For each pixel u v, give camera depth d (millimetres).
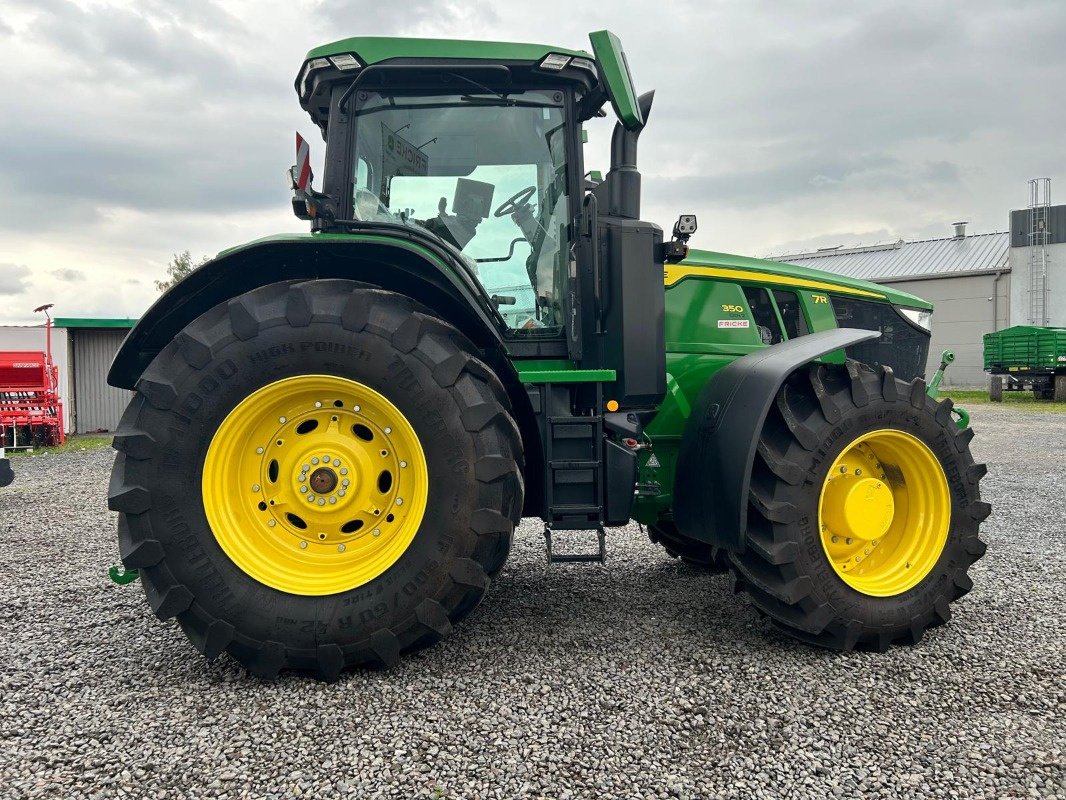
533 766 1934
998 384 19766
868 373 2861
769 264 3629
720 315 3408
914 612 2740
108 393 16547
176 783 1871
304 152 2686
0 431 11891
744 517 2611
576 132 3002
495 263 3031
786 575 2645
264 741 2066
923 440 2842
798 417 2758
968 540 2850
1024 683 2443
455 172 3012
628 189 2873
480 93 2969
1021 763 1951
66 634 2963
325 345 2457
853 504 2771
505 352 2727
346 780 1876
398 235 2789
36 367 12398
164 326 2773
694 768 1927
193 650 2762
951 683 2443
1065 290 26812
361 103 2955
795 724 2156
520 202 3027
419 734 2096
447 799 1795
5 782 1872
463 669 2547
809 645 2775
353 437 2588
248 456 2551
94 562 4250
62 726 2166
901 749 2018
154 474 2406
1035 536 4664
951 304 29344
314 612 2400
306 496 2537
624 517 2727
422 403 2459
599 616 3129
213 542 2422
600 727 2135
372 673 2508
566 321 2979
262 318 2465
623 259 2781
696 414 2926
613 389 2832
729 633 2918
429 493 2453
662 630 2947
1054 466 8102
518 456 2570
